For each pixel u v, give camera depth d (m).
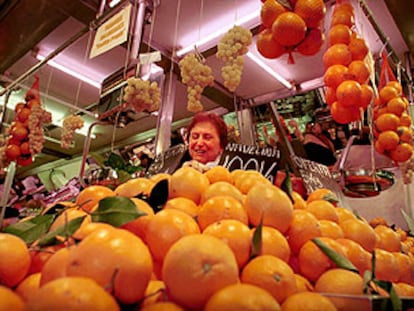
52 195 1.97
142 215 0.53
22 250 0.49
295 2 1.00
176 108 2.73
